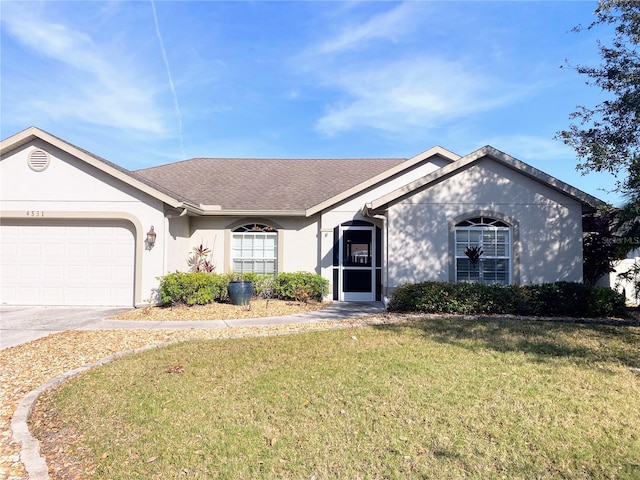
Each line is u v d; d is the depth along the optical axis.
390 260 12.38
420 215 12.36
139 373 6.32
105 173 13.21
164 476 3.58
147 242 13.08
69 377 6.20
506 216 12.17
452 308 11.09
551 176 11.82
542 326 9.41
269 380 5.88
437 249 12.27
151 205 13.16
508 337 8.31
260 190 16.70
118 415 4.83
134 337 8.78
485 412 4.71
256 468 3.67
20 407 5.08
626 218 10.71
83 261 13.26
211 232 15.65
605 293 10.65
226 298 13.62
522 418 4.56
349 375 6.02
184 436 4.29
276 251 15.65
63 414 4.93
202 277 12.53
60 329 9.62
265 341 8.27
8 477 3.59
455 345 7.67
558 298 10.77
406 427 4.38
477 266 12.28
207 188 16.83
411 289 11.45
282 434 4.28
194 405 5.06
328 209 15.20
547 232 12.11
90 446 4.14
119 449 4.05
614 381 5.73
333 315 11.52
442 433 4.24
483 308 11.00
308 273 14.36
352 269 15.06
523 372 6.09
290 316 11.38
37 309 12.62
